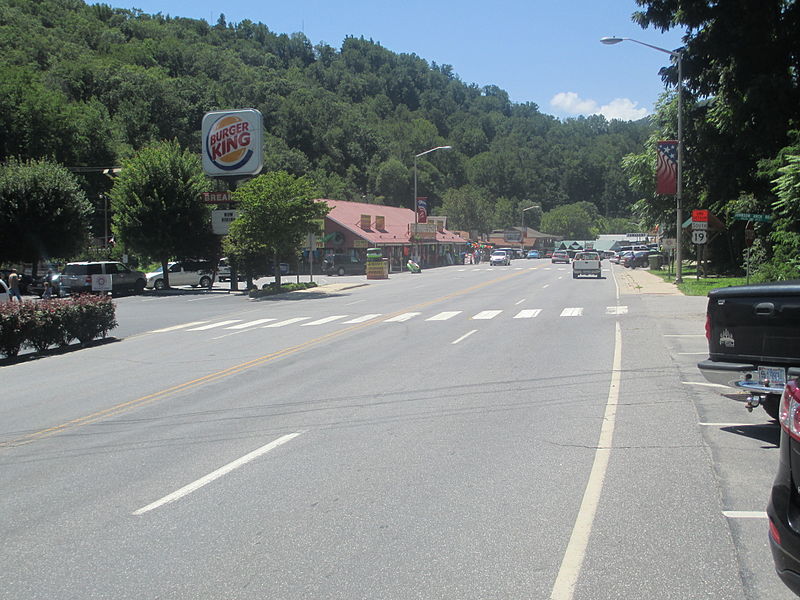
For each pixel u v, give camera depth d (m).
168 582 4.75
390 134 149.38
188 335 21.41
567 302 28.77
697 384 11.40
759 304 7.79
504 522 5.66
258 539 5.45
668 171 33.97
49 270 43.03
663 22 35.72
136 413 10.48
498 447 7.91
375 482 6.78
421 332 19.72
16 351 17.53
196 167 44.53
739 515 5.73
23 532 5.77
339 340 18.50
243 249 38.12
